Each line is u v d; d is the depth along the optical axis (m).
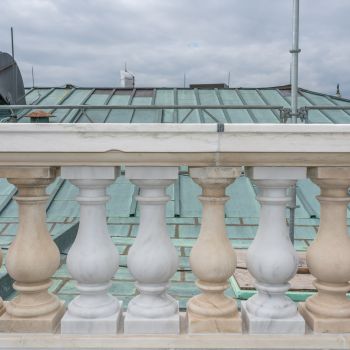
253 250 2.21
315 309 2.22
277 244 2.17
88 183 2.13
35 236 2.17
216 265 2.14
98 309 2.18
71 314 2.19
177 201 7.76
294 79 5.95
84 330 2.15
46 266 2.17
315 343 2.10
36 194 2.17
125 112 11.98
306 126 2.04
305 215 7.32
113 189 8.32
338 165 2.09
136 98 14.04
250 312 2.22
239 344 2.10
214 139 2.04
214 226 2.18
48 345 2.09
